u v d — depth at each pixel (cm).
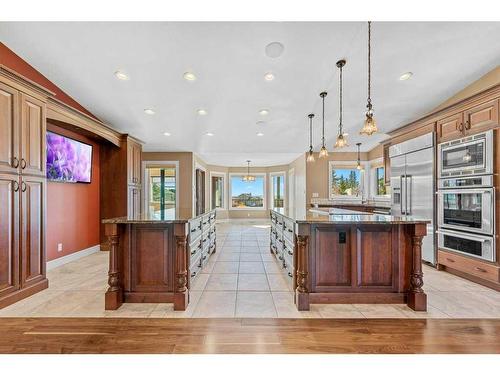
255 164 980
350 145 661
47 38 257
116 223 242
